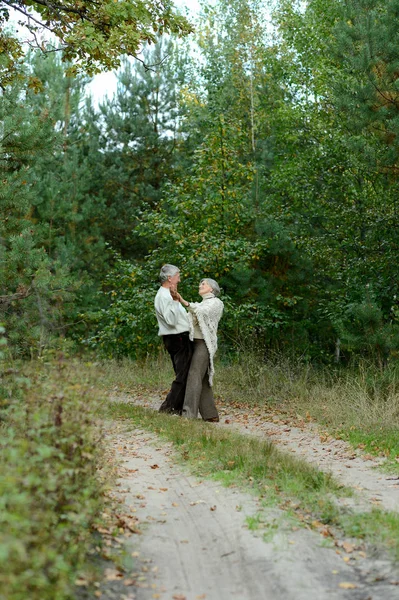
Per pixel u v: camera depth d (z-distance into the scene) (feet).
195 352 36.32
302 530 16.99
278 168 67.56
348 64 37.99
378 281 47.57
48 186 71.87
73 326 60.03
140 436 30.09
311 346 51.21
